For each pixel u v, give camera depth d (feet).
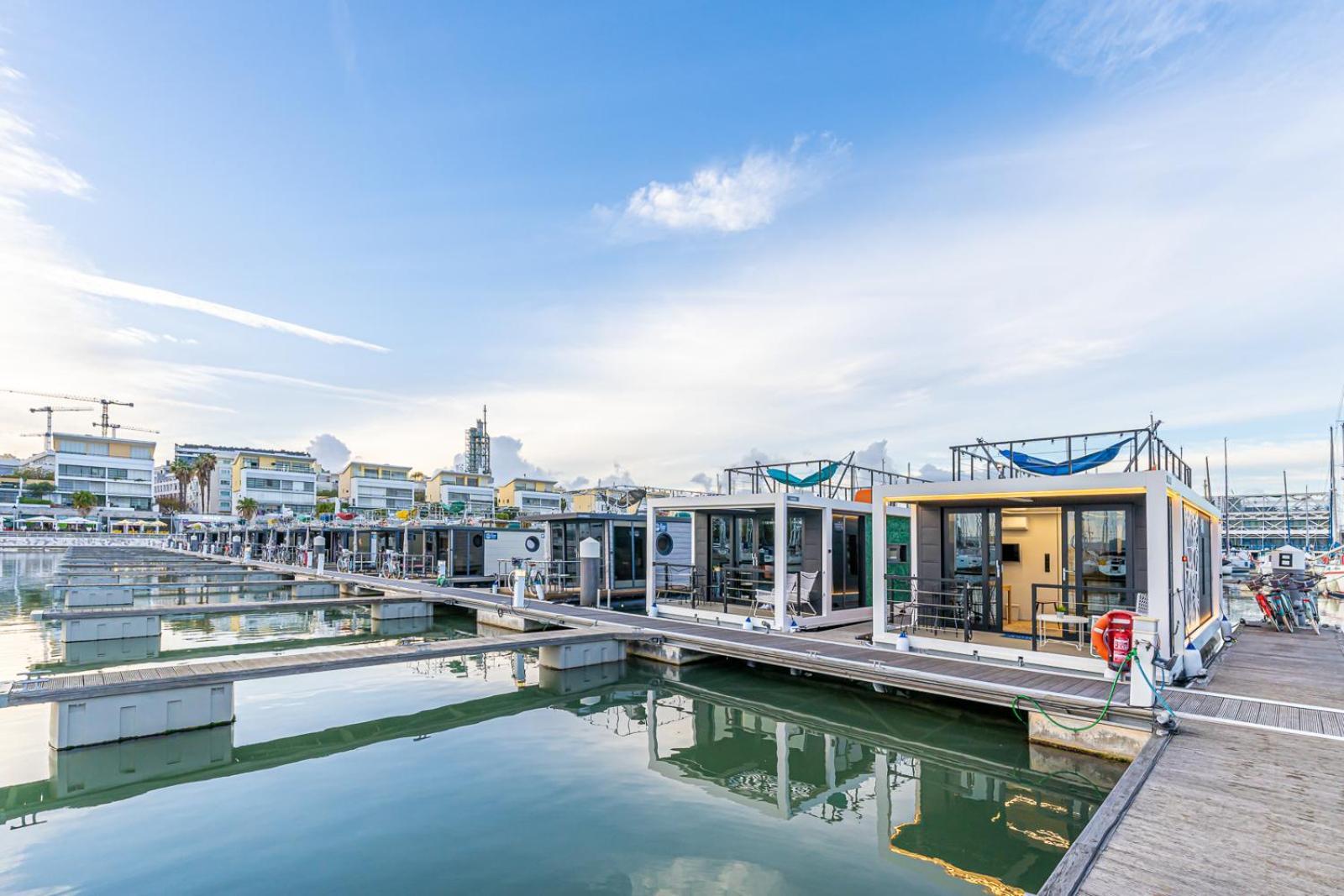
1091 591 38.96
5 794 25.91
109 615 58.49
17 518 275.39
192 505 335.26
